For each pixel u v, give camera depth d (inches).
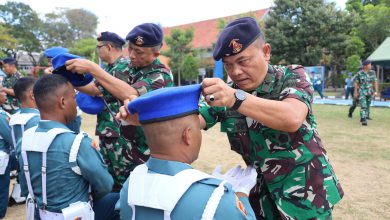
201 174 51.5
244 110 56.4
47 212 84.7
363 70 399.5
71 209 83.9
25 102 145.8
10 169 163.2
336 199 73.9
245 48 64.2
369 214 155.3
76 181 86.0
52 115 87.9
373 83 400.2
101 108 118.2
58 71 95.0
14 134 144.3
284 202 72.8
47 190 83.7
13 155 163.3
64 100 88.0
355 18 995.3
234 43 63.5
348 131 349.7
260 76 68.1
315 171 71.8
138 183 52.2
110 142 120.9
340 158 245.4
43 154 83.0
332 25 978.7
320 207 71.5
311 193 71.4
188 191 49.4
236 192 60.0
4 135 155.3
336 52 1029.2
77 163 84.6
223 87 54.2
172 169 50.9
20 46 1611.7
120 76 117.7
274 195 73.7
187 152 52.7
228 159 252.8
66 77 97.2
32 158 85.4
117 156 120.3
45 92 86.1
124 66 119.1
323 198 71.9
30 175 86.2
